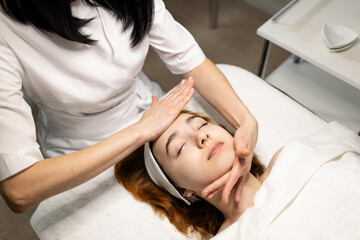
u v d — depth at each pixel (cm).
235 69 122
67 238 91
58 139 105
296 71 141
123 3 79
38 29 72
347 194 78
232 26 212
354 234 74
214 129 90
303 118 107
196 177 87
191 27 214
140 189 99
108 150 77
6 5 66
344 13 119
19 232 146
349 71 104
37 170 70
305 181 82
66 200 96
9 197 70
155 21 90
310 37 113
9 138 66
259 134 106
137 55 89
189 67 97
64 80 80
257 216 81
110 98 94
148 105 115
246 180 93
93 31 80
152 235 92
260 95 113
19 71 73
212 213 98
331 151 88
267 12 214
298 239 75
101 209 95
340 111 127
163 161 93
